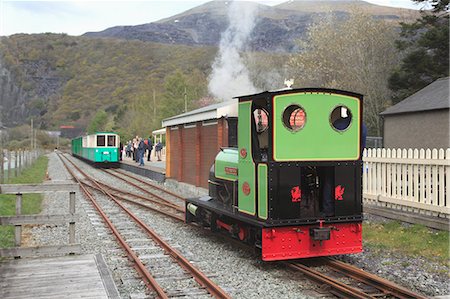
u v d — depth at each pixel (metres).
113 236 9.98
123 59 144.38
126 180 23.56
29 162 33.09
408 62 24.61
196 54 126.44
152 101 58.56
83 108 124.19
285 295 6.05
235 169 8.46
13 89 120.50
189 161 18.09
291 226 7.11
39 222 7.48
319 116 7.27
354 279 6.69
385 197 10.87
